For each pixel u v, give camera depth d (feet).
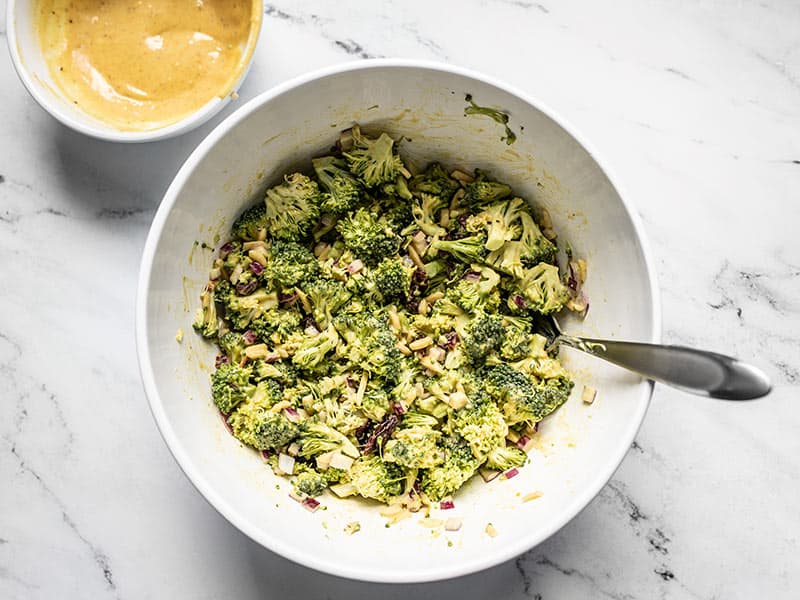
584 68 1.63
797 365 1.61
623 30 1.64
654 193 1.63
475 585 1.58
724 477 1.59
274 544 1.25
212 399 1.43
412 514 1.41
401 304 1.48
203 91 1.59
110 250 1.61
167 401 1.31
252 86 1.61
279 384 1.43
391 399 1.42
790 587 1.57
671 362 1.22
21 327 1.60
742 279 1.62
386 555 1.34
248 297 1.44
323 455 1.39
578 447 1.39
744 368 1.11
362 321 1.43
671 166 1.63
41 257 1.61
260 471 1.41
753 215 1.63
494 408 1.41
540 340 1.47
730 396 1.13
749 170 1.63
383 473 1.39
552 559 1.58
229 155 1.37
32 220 1.61
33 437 1.59
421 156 1.54
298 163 1.50
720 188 1.63
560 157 1.40
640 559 1.58
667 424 1.60
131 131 1.57
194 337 1.43
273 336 1.43
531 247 1.47
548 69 1.63
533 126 1.39
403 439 1.39
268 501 1.38
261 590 1.58
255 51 1.61
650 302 1.32
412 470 1.40
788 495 1.59
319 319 1.44
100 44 1.59
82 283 1.61
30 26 1.56
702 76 1.64
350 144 1.49
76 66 1.59
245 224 1.47
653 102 1.63
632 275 1.36
